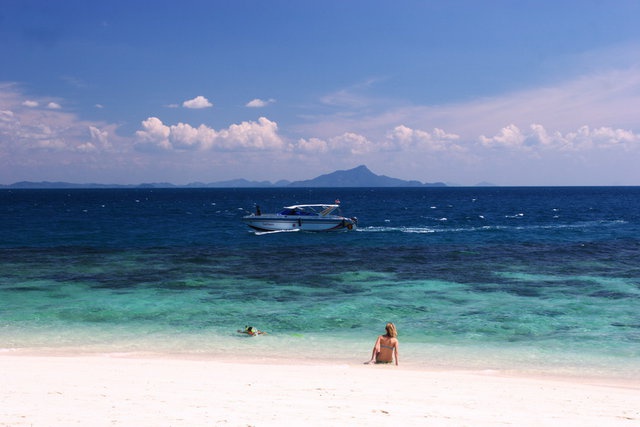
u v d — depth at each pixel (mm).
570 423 7879
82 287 24141
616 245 41562
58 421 6820
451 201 160125
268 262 32750
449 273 28547
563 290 23766
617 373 13031
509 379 12039
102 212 97562
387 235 51375
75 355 14078
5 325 17484
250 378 11141
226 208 119188
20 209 107375
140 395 8891
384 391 10086
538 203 140250
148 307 20406
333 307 20578
